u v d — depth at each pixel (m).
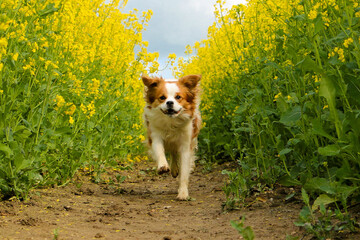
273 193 4.90
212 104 9.06
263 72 5.58
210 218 4.19
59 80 4.92
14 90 4.26
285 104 4.15
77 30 5.92
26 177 4.24
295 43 4.32
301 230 3.29
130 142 7.92
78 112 5.48
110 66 6.80
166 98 5.64
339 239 2.93
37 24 4.54
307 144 4.07
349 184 3.85
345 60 3.97
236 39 7.30
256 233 3.36
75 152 5.55
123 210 4.55
